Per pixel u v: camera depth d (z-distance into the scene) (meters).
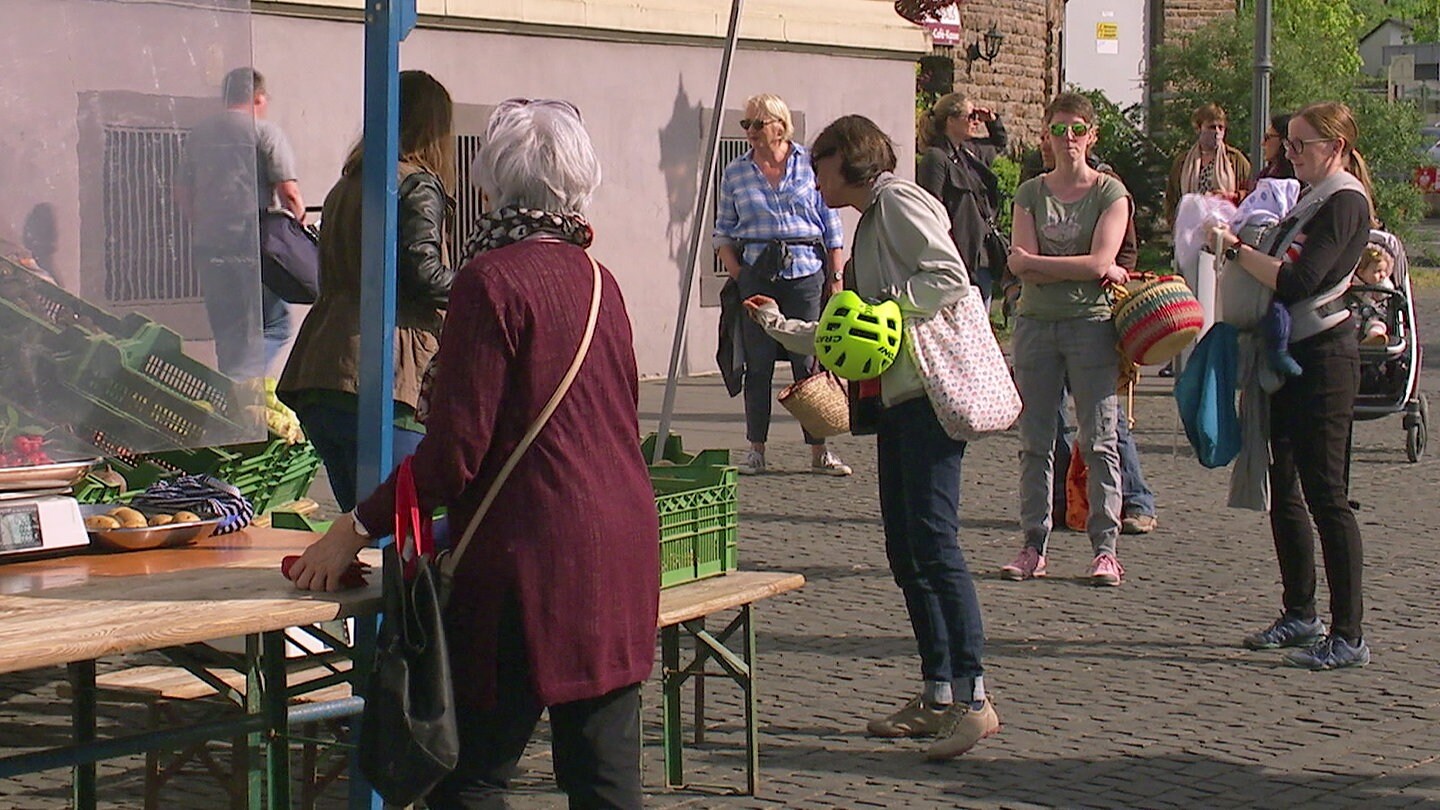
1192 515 10.32
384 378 4.49
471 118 13.97
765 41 16.39
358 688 4.37
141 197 4.32
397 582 3.81
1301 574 7.41
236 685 5.21
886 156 6.00
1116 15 29.59
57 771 5.88
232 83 4.39
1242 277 7.09
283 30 12.83
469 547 3.89
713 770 5.91
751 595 5.50
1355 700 6.78
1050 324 8.55
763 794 5.69
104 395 4.31
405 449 5.70
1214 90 26.09
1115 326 8.44
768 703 6.66
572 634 3.89
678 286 15.73
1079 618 7.97
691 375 15.91
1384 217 27.22
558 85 14.66
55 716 6.35
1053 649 7.46
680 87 15.66
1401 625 7.89
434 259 5.61
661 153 15.52
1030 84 26.47
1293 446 7.27
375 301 4.48
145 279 4.33
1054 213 8.47
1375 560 9.20
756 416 11.45
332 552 3.96
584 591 3.90
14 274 4.18
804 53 16.92
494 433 3.88
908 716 6.23
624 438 4.05
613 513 3.96
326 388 5.71
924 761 6.02
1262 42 14.46
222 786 5.39
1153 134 26.55
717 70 15.98
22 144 4.16
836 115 17.38
